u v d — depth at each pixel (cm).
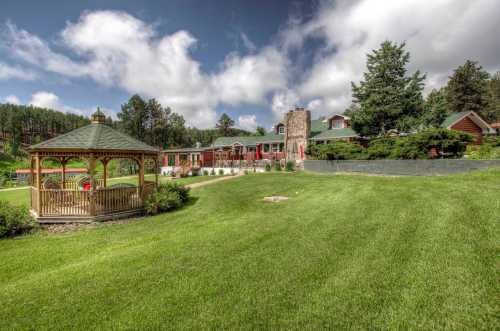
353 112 2480
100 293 432
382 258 486
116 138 1141
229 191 1577
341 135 2955
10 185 3309
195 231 777
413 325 313
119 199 1055
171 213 1091
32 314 385
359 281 416
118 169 4191
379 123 2386
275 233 689
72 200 1006
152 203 1087
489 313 321
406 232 599
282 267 487
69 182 1455
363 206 877
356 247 548
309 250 556
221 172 3084
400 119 2242
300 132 3219
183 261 545
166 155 4206
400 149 1728
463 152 1581
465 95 3919
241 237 677
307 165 2545
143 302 399
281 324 333
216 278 461
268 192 1437
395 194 1012
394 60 2331
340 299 374
